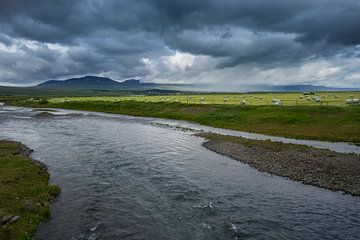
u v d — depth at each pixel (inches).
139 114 3937.0
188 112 3484.3
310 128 2175.2
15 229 652.7
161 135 2171.5
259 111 2839.6
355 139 1827.0
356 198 932.6
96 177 1109.7
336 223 761.6
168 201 887.1
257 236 687.7
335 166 1225.4
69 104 5521.7
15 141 1839.3
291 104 3068.4
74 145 1754.4
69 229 694.5
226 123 2667.3
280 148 1553.9
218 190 993.5
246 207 853.2
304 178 1118.4
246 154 1494.8
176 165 1311.5
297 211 831.7
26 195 858.8
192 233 695.7
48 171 1171.3
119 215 780.6
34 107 5620.1
